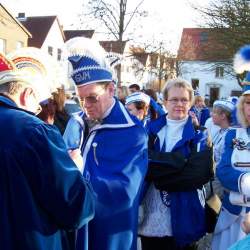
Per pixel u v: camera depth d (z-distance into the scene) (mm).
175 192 2742
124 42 15562
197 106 9336
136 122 2396
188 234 2717
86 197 1759
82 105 2326
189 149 2787
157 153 2732
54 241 1771
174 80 2957
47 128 1726
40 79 1910
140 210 2844
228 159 2760
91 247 2182
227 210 2820
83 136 2408
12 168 1647
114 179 2211
